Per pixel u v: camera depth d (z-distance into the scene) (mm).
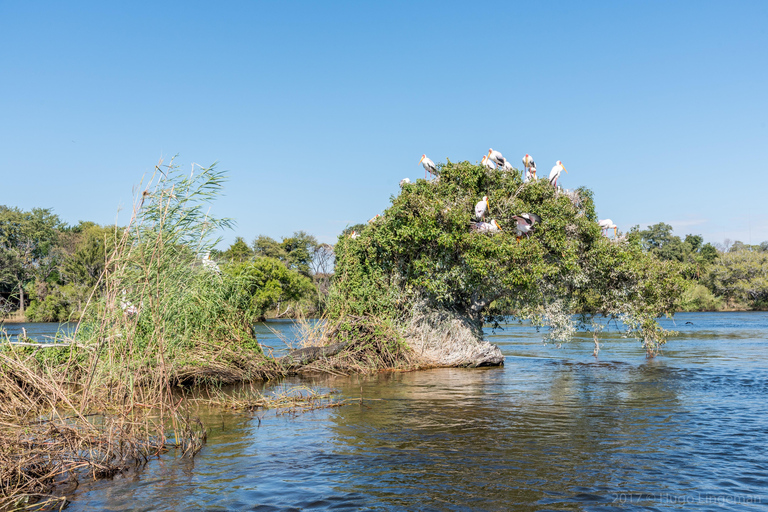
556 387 14977
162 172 8945
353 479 7223
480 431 9836
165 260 10570
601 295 21422
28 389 9586
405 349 19312
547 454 8344
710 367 19281
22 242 73438
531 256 18172
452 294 20703
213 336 16109
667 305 22484
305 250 90312
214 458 8203
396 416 11141
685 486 6930
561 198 19734
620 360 21984
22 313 44312
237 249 68438
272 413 11500
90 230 55562
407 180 20766
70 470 7219
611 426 10203
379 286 20297
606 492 6723
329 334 19391
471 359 19625
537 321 21750
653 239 107062
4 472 6770
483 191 20734
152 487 6945
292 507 6254
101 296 9836
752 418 10875
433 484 7016
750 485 6961
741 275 88250
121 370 9242
